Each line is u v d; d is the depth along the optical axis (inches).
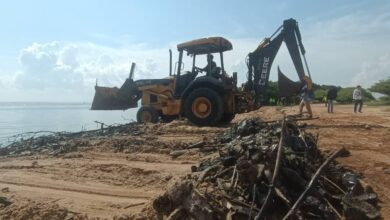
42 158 422.0
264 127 371.2
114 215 233.6
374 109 1002.1
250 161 233.5
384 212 218.2
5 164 390.3
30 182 314.0
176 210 211.9
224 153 279.9
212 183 234.5
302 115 672.4
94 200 263.3
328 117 681.0
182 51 625.6
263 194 213.3
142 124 622.2
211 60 613.3
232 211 207.3
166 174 313.9
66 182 310.2
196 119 577.6
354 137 425.1
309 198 212.1
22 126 860.6
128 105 716.0
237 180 227.9
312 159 270.8
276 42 650.2
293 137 289.3
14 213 233.0
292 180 225.3
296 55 650.2
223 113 605.9
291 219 196.1
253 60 654.5
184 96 595.5
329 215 209.0
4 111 1680.6
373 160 311.3
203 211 204.7
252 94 652.7
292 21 645.3
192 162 353.4
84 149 450.9
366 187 241.3
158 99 639.8
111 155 409.4
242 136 374.3
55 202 259.3
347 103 1576.0
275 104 1295.5
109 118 1117.1
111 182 305.3
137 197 267.4
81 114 1354.6
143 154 403.2
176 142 441.7
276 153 237.8
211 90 571.8
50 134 646.5
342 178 248.4
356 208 214.5
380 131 474.9
